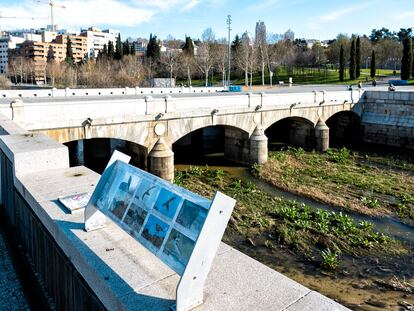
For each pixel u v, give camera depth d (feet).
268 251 54.39
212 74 332.39
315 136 126.72
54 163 33.55
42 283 27.02
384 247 55.62
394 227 63.87
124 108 80.28
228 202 13.76
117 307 15.43
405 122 132.26
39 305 25.03
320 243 56.13
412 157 116.47
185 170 100.53
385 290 45.01
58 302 23.77
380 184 86.17
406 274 48.65
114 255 18.63
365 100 143.74
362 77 303.89
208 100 96.63
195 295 14.37
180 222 14.80
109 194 19.92
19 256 30.91
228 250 19.29
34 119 67.31
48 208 24.30
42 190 27.73
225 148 114.42
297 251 54.13
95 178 30.78
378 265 50.70
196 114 93.30
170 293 15.65
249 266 17.69
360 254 53.47
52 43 522.88
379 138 139.33
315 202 75.25
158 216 15.98
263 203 73.56
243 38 380.37
